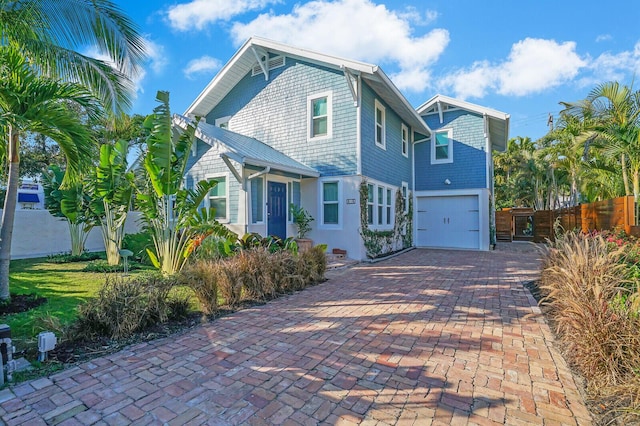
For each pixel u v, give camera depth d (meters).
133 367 3.26
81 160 5.43
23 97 4.59
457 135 14.66
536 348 3.75
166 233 7.18
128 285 4.27
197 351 3.64
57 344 3.66
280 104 11.70
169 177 6.77
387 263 10.11
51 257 10.27
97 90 5.66
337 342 3.90
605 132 8.87
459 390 2.88
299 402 2.69
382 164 12.12
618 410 2.46
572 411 2.59
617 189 11.94
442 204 15.09
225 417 2.50
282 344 3.84
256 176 8.52
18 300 5.19
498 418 2.49
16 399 2.69
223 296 5.40
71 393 2.79
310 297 5.95
